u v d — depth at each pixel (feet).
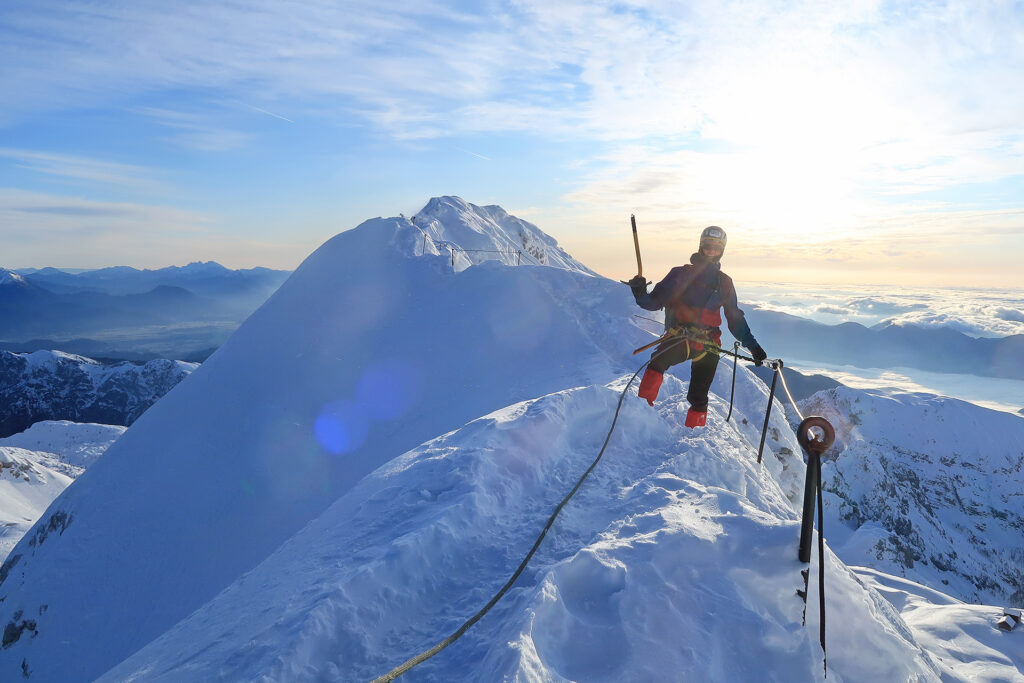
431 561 17.26
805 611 13.76
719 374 58.90
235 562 70.64
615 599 13.44
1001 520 436.76
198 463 90.17
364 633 14.43
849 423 579.07
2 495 322.75
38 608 76.95
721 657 12.51
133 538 81.46
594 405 29.30
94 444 655.76
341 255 134.31
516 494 21.90
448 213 213.87
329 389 95.96
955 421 577.84
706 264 18.51
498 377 84.48
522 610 13.14
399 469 25.44
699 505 18.29
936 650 27.81
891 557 251.39
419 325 104.27
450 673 12.94
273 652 13.46
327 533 21.50
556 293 98.48
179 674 14.17
